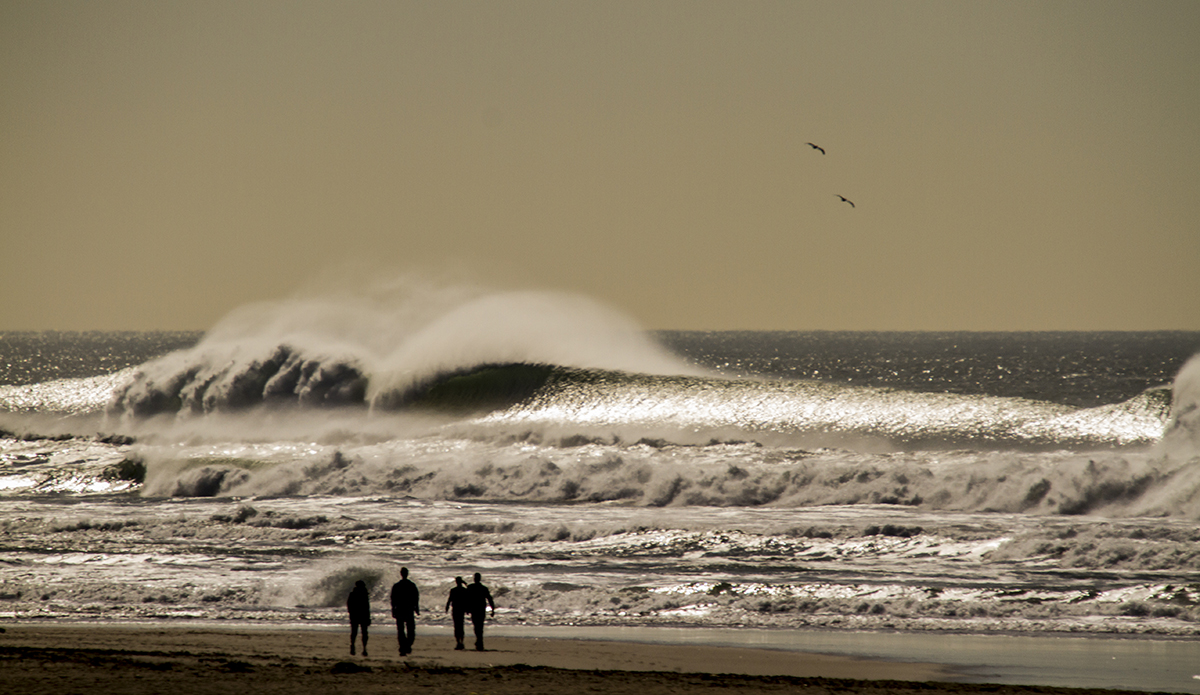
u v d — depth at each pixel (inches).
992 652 2327.8
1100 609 2711.6
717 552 3464.6
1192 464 4040.4
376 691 1743.4
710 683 1925.4
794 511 4131.4
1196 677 2107.5
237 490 4886.8
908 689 1939.0
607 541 3654.0
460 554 3472.0
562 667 2100.1
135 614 2696.9
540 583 3011.8
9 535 3772.1
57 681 1726.1
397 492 4717.0
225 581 3043.8
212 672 1852.9
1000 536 3513.8
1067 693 1932.8
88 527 3905.0
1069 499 4020.7
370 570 3070.9
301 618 2679.6
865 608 2746.1
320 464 4933.6
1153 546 3208.7
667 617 2696.9
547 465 4699.8
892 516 3954.2
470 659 2176.4
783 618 2679.6
